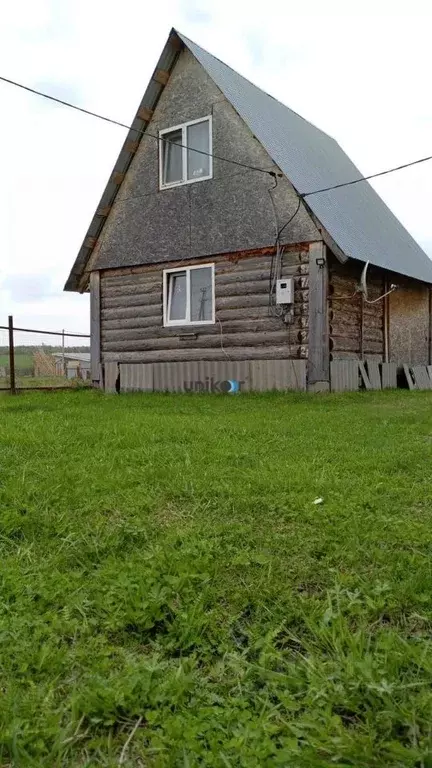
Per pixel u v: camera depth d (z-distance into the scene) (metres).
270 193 9.12
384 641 1.45
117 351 11.19
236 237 9.51
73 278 11.85
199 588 1.77
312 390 8.73
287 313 8.99
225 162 9.62
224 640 1.52
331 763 1.07
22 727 1.16
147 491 2.80
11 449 3.76
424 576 1.81
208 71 9.60
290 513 2.47
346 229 9.46
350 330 9.73
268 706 1.24
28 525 2.31
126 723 1.20
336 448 3.94
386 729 1.16
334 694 1.25
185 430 4.62
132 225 10.86
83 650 1.45
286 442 4.19
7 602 1.69
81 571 1.92
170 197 10.34
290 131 11.35
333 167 12.03
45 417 5.74
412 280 11.56
